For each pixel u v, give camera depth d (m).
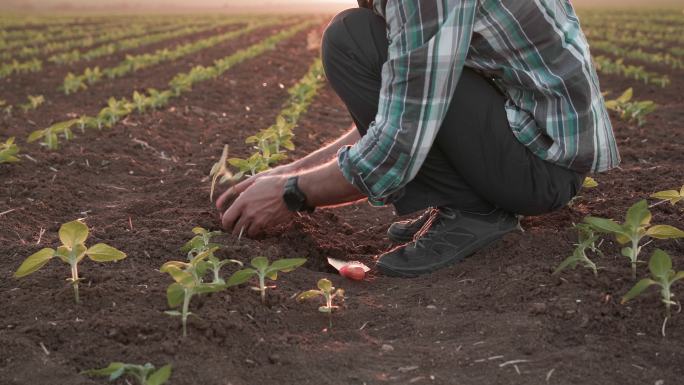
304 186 2.69
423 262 2.74
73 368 1.91
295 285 2.61
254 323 2.23
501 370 1.93
